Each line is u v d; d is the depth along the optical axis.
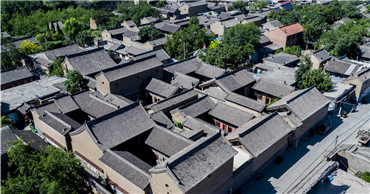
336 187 41.97
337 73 77.19
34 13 135.75
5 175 44.75
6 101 63.16
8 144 40.62
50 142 53.09
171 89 63.88
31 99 63.94
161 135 46.91
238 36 84.62
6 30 122.00
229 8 153.25
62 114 55.25
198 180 34.03
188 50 91.31
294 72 72.38
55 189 34.72
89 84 67.88
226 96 60.91
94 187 40.47
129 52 91.44
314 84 64.38
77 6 156.50
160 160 46.25
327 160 47.28
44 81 73.00
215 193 38.00
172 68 74.50
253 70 80.56
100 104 56.44
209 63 78.81
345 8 131.00
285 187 42.66
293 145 51.59
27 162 38.88
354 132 55.56
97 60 74.88
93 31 123.50
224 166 37.81
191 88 63.78
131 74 64.94
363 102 67.06
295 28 102.56
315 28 99.56
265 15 131.75
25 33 122.75
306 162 47.78
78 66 71.69
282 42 98.94
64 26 112.69
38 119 54.47
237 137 44.50
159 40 98.88
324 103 57.19
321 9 120.38
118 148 44.88
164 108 57.44
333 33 92.88
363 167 46.03
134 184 37.38
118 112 47.56
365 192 40.78
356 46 86.31
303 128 53.25
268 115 51.06
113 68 64.12
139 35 105.94
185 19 124.69
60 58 80.38
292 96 57.81
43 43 102.69
